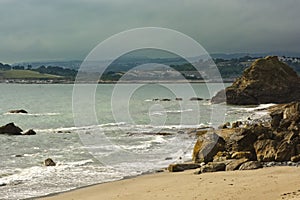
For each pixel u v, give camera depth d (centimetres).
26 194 1862
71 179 2131
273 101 7644
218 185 1766
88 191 1886
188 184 1847
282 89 7725
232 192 1628
